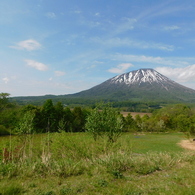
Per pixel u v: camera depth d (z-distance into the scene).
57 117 46.50
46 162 6.82
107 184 5.20
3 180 5.50
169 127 68.12
